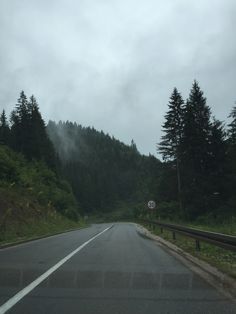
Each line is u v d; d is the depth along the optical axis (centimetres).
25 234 3478
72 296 1031
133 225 6975
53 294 1052
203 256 1834
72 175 17300
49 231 4362
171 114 7469
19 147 8981
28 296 1027
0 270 1461
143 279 1280
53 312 873
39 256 1925
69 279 1274
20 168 6450
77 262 1697
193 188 6059
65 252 2122
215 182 5969
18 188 5372
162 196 7656
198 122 6319
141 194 16112
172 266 1579
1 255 1975
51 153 9925
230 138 6009
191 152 6259
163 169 7681
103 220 14575
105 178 18888
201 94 6431
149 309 904
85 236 3662
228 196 5881
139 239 3183
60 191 8094
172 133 7425
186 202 6200
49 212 5822
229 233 2469
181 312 880
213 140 6184
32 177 6850
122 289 1123
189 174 6244
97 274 1374
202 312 880
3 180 5097
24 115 9169
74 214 7862
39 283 1202
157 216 6831
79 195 16850
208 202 5881
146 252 2122
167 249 2298
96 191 17700
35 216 4841
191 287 1154
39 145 9169
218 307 925
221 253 1902
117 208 18025
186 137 6325
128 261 1734
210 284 1199
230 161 5712
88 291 1094
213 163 6181
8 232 3219
